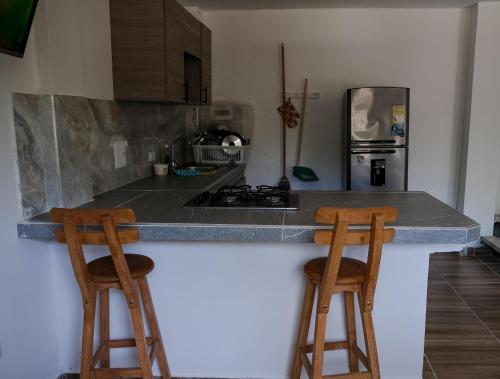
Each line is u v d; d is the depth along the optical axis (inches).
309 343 88.4
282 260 86.4
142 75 109.5
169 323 90.4
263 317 88.7
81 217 67.9
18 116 75.6
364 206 89.9
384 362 89.0
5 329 74.7
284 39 178.2
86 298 71.8
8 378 75.5
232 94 183.0
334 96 180.2
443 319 122.7
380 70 177.3
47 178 83.7
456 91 177.0
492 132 171.8
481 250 180.4
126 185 118.6
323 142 183.6
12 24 63.9
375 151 162.7
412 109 179.3
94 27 98.7
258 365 90.6
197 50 145.6
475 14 166.9
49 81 80.8
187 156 173.5
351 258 81.0
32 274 82.5
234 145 160.1
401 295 86.5
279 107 182.4
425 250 84.5
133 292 72.1
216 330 90.0
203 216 81.0
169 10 110.7
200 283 88.3
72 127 87.4
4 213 73.8
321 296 69.1
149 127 136.2
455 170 182.4
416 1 162.7
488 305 132.0
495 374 96.9
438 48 174.7
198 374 91.8
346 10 174.9
